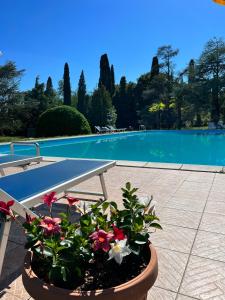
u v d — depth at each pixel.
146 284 1.19
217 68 24.05
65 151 12.05
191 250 2.23
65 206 3.39
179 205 3.26
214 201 3.38
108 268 1.34
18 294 1.75
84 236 1.31
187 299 1.68
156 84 27.62
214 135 16.59
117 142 14.99
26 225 1.34
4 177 2.57
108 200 3.56
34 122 25.39
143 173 5.05
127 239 1.32
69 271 1.23
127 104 31.00
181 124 26.70
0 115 22.91
